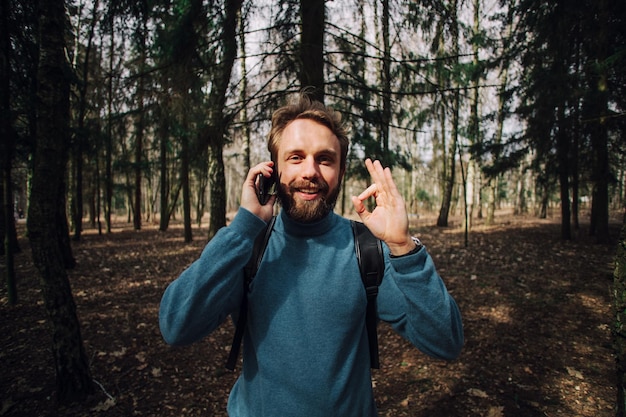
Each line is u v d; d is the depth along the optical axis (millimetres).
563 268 6738
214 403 3121
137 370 3539
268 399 1032
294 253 1133
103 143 7453
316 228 1147
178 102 4379
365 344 1124
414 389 3232
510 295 5363
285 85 4645
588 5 6816
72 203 14875
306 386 1006
